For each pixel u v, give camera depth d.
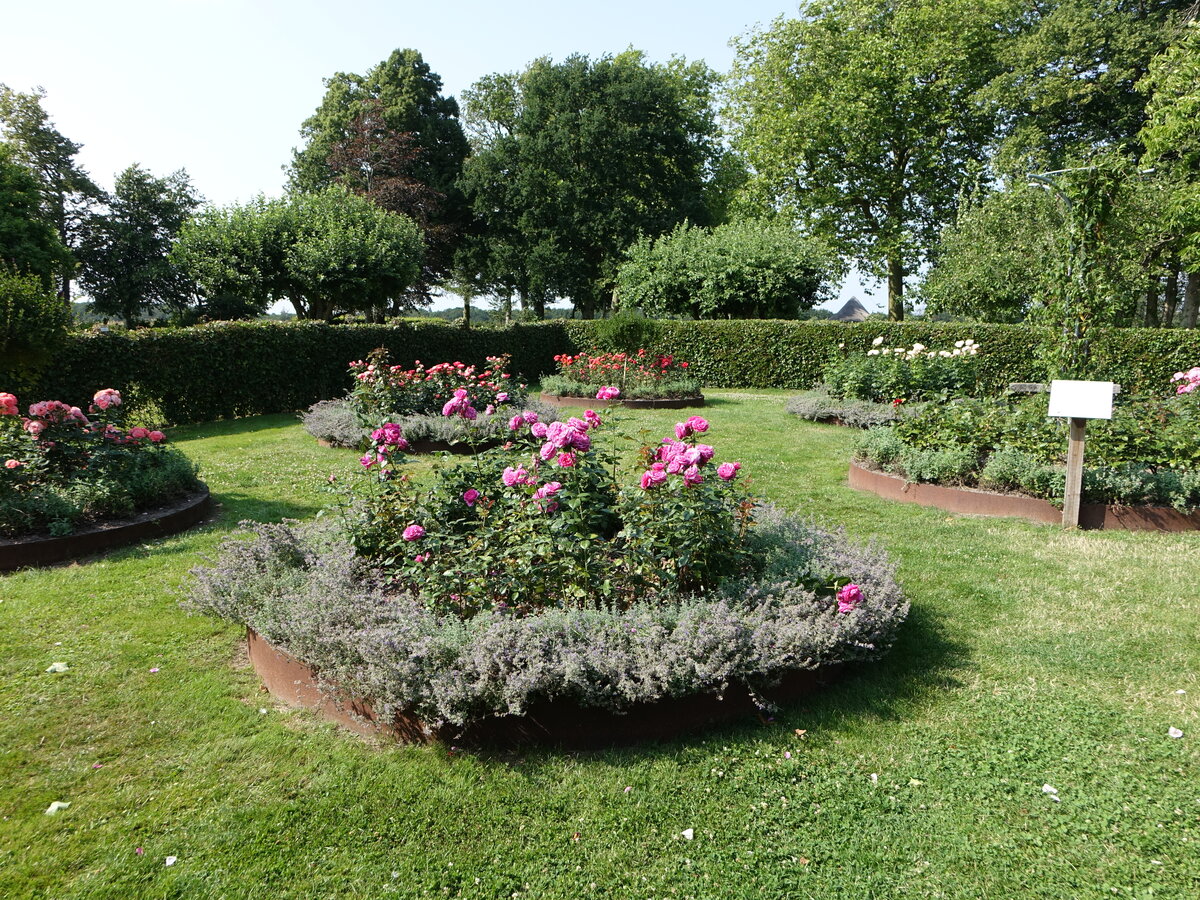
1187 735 3.03
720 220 32.97
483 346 17.19
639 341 17.84
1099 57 19.28
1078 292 7.32
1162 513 5.72
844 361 13.45
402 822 2.55
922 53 21.47
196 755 2.93
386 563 3.65
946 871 2.33
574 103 30.58
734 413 12.52
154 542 5.57
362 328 14.39
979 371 13.22
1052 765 2.84
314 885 2.28
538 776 2.78
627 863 2.36
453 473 4.07
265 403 12.77
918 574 4.84
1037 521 6.02
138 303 32.97
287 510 6.50
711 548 3.65
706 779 2.77
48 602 4.43
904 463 6.79
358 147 29.06
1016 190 17.33
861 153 23.02
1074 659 3.68
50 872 2.33
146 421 10.88
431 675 2.88
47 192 28.06
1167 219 15.05
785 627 3.16
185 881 2.29
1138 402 7.11
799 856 2.40
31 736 3.07
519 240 31.69
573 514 3.47
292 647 3.21
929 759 2.88
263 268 20.33
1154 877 2.29
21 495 5.28
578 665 2.81
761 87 24.02
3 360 7.81
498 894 2.24
